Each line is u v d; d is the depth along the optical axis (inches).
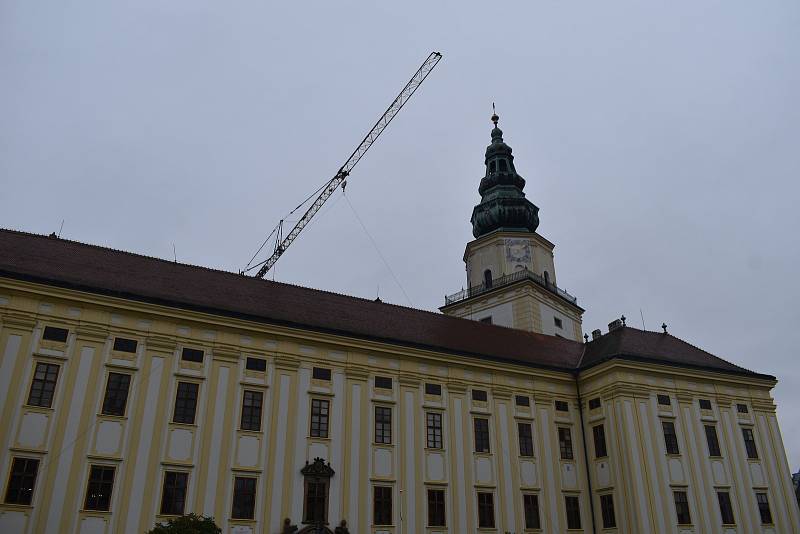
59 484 1193.4
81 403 1262.3
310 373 1514.5
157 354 1365.7
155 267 1589.6
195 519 1094.4
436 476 1573.6
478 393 1727.4
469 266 2610.7
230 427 1381.6
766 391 2032.5
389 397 1593.3
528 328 2279.8
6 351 1230.9
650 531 1636.3
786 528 1847.9
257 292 1680.6
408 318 1910.7
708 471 1800.0
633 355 1827.0
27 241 1457.9
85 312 1326.3
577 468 1798.7
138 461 1273.4
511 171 2797.7
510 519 1627.7
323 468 1428.4
